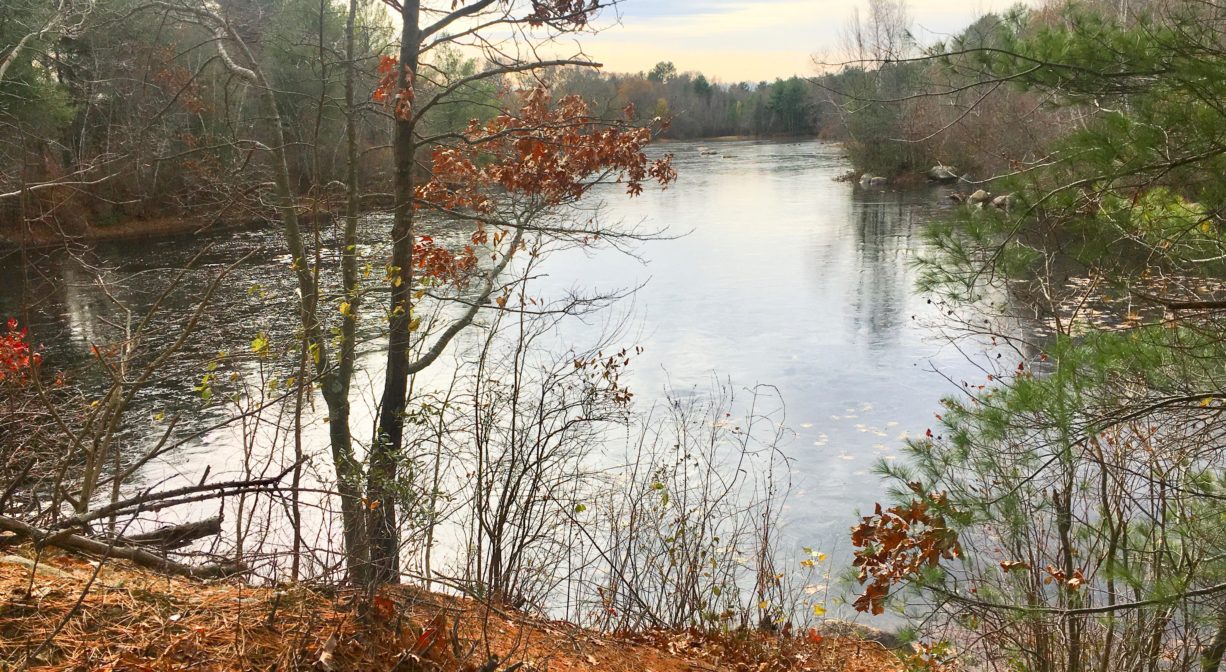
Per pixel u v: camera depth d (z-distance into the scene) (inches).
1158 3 163.8
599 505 331.0
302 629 129.5
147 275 949.8
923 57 185.2
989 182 196.1
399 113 341.7
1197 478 195.9
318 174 321.4
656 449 494.9
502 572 266.7
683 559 301.1
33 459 235.8
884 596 206.7
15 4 448.5
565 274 1097.4
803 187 2049.7
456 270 396.5
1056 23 178.4
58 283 345.7
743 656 260.1
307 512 297.4
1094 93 167.8
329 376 328.2
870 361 712.4
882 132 1903.3
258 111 642.2
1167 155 160.2
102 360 246.8
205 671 113.7
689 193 1961.1
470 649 147.5
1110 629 209.0
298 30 429.1
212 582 149.3
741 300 948.0
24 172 265.4
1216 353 171.2
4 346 234.2
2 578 126.2
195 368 598.9
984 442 199.3
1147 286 183.0
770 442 530.3
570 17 352.2
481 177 390.0
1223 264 175.8
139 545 171.2
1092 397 182.5
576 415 379.9
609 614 276.5
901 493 213.5
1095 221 177.2
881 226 1439.5
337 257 389.1
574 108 386.6
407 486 204.1
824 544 394.6
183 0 395.9
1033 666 220.5
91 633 117.3
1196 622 198.1
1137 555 215.3
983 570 258.2
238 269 946.7
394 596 156.3
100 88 622.5
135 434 518.0
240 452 486.3
